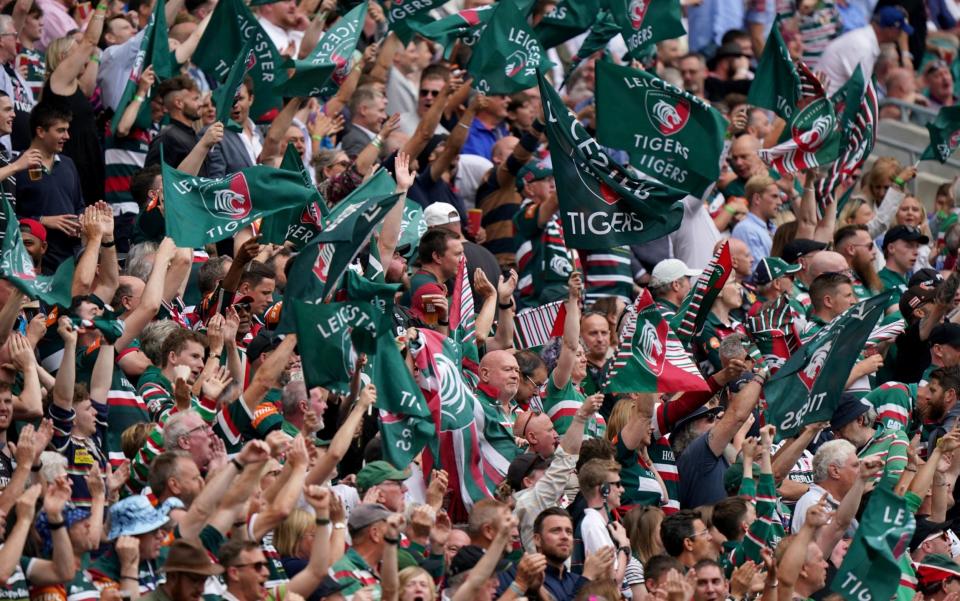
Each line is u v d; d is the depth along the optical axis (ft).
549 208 176.76
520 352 148.87
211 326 130.82
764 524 129.39
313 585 108.37
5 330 123.75
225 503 107.04
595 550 127.13
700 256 184.75
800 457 154.51
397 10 180.55
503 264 182.19
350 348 122.21
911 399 163.84
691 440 149.28
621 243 149.79
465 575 115.34
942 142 211.00
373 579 112.98
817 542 138.92
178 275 143.74
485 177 184.96
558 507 124.67
